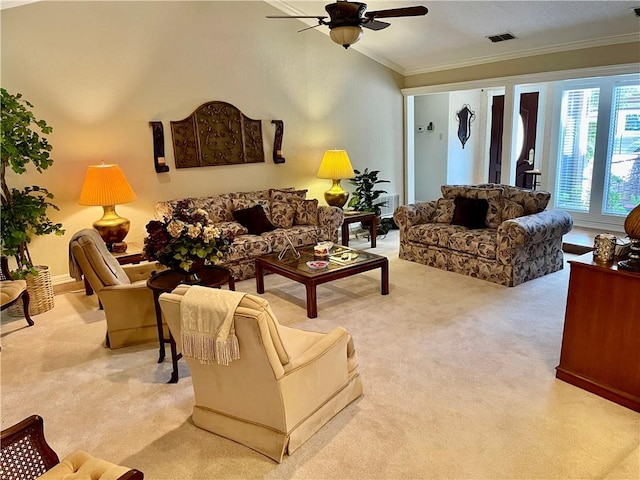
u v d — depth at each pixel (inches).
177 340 86.8
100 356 129.9
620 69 192.1
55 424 98.8
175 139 206.2
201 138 213.0
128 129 195.2
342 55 252.2
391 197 290.4
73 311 165.8
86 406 105.3
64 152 182.4
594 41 197.3
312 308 149.3
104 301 130.2
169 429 95.9
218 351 76.6
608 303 97.6
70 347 136.0
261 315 74.5
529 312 148.6
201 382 91.9
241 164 228.2
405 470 81.5
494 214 194.9
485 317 145.9
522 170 294.4
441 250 196.7
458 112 319.3
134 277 154.9
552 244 185.5
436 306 156.3
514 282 173.0
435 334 135.0
